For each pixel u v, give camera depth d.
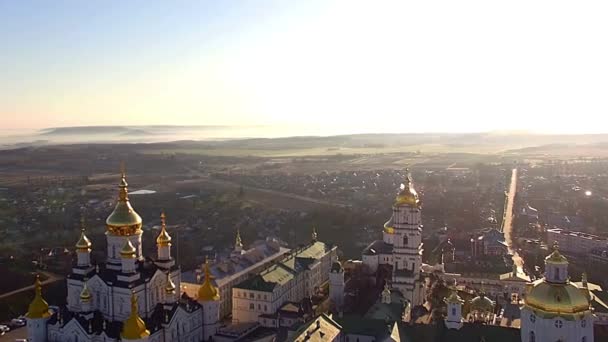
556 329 132.25
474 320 185.12
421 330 163.00
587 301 135.25
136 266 166.88
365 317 167.88
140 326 147.25
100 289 162.88
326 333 149.75
